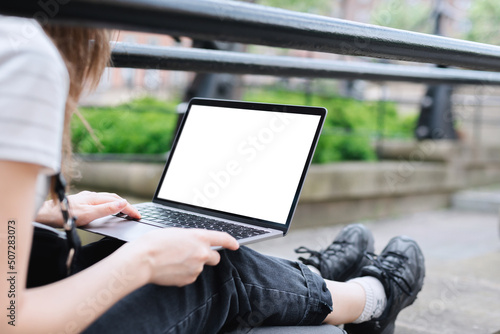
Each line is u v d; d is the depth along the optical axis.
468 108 5.47
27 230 0.62
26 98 0.60
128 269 0.70
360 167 3.96
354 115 4.75
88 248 0.93
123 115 3.47
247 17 0.74
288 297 0.95
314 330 0.99
